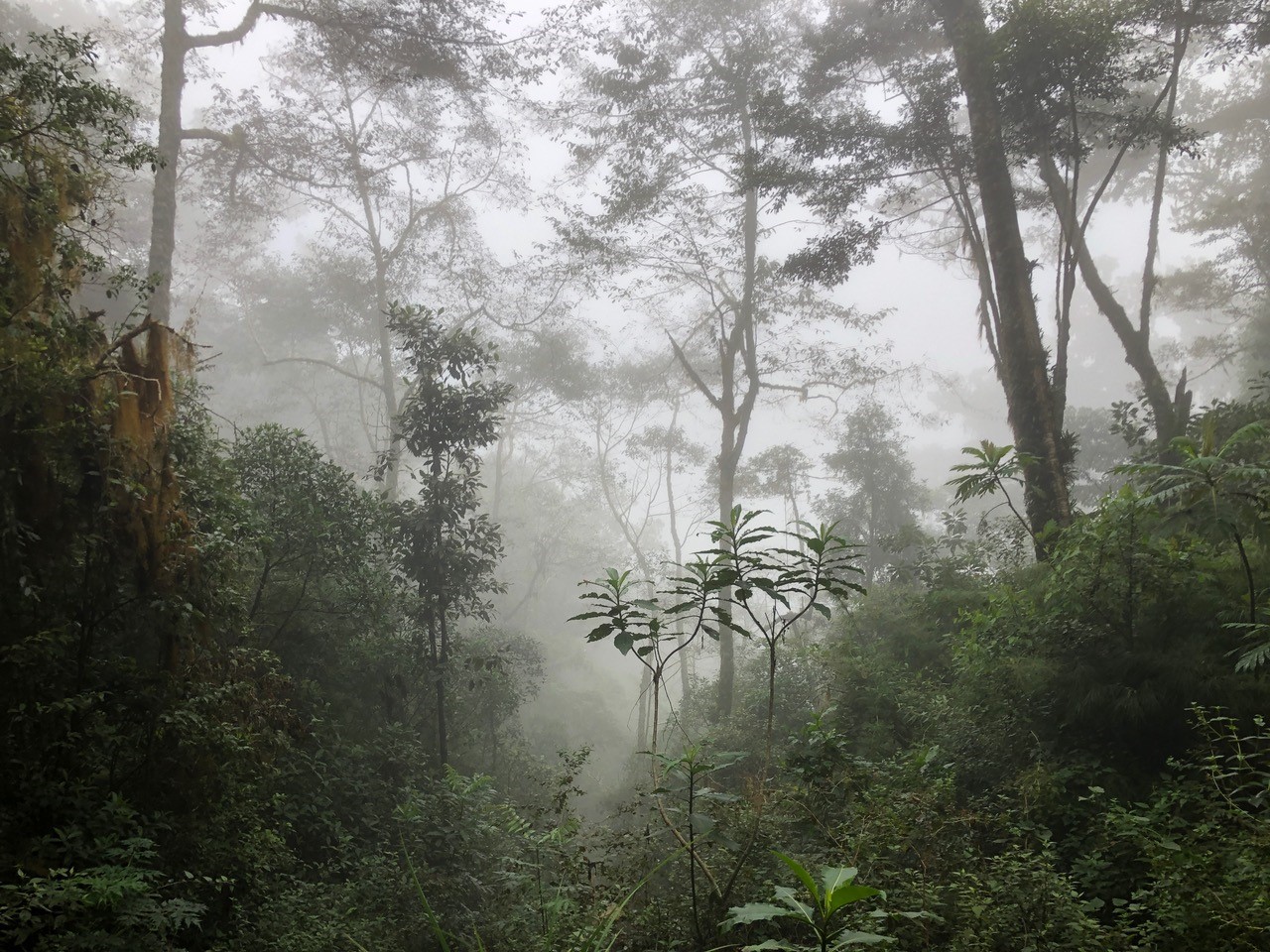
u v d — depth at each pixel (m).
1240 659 5.48
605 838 5.65
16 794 5.49
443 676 12.27
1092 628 6.63
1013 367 11.56
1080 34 11.41
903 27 14.98
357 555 10.75
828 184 14.80
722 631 18.33
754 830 4.93
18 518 5.89
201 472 7.54
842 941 2.80
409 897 7.57
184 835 6.11
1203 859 4.16
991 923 4.23
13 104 6.21
